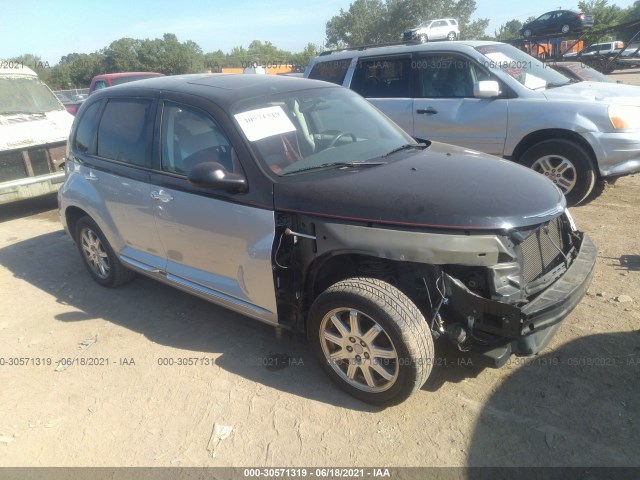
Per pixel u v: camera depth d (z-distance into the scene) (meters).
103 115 4.46
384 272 3.16
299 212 3.06
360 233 2.88
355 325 2.98
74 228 5.03
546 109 5.84
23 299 4.86
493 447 2.74
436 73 6.61
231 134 3.40
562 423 2.85
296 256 3.17
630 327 3.62
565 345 3.48
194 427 3.06
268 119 3.55
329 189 3.06
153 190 3.84
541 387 3.13
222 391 3.34
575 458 2.64
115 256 4.63
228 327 4.09
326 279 3.35
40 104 7.82
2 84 7.52
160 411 3.21
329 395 3.24
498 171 3.30
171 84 4.07
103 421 3.16
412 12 60.00
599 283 4.27
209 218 3.46
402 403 3.10
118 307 4.56
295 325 3.36
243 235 3.30
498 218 2.76
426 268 2.92
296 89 3.99
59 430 3.12
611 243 5.02
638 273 4.39
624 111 5.57
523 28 30.03
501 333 2.71
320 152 3.56
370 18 63.03
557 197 3.16
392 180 3.11
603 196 6.46
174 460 2.83
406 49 6.84
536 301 2.81
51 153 7.43
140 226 4.07
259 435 2.96
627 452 2.64
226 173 3.21
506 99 6.09
